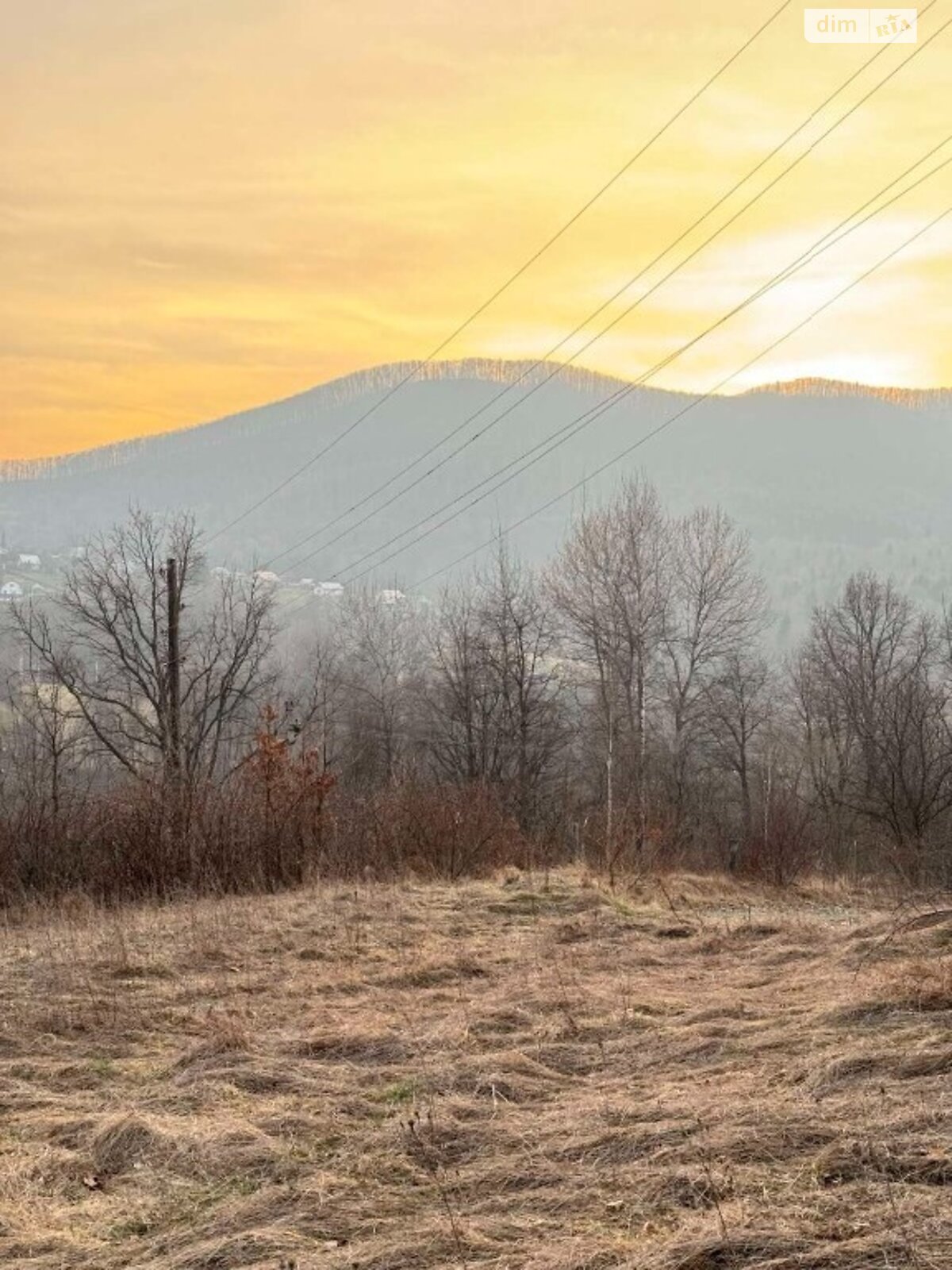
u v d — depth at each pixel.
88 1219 5.36
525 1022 8.59
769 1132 5.36
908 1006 7.53
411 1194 5.29
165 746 27.17
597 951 11.91
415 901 15.66
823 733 39.50
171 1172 5.82
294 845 18.62
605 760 37.22
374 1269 4.46
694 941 12.23
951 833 29.92
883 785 33.06
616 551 39.69
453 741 39.03
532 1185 5.23
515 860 20.05
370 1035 8.12
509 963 11.30
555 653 40.78
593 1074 7.25
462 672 39.44
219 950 12.05
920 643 39.94
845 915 14.77
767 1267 4.05
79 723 32.53
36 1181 5.79
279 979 10.67
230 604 35.31
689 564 42.38
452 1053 7.73
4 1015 9.21
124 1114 6.44
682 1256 4.19
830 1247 4.10
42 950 12.23
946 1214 4.29
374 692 45.59
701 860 21.19
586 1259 4.31
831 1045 7.02
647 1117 5.95
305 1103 6.77
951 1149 4.89
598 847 20.30
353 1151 5.88
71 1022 8.94
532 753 37.91
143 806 18.09
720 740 41.22
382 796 20.95
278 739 23.73
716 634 41.97
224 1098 6.93
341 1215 5.06
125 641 31.83
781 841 20.41
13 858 17.12
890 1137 5.11
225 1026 8.45
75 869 17.31
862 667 38.50
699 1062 7.23
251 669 31.12
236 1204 5.30
